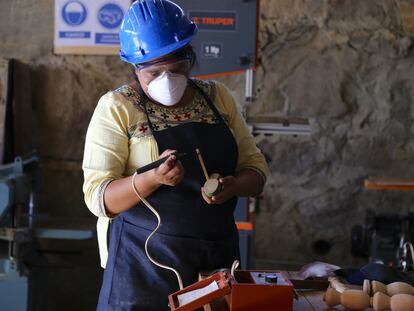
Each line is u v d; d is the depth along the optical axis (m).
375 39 3.68
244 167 1.85
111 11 3.62
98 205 1.63
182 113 1.74
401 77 3.71
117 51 3.65
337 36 3.70
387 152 3.76
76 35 3.65
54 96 3.71
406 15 3.65
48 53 3.69
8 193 2.84
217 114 1.76
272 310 1.39
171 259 1.69
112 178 1.66
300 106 3.75
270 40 3.72
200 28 2.71
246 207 2.68
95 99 3.70
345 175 3.80
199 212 1.70
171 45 1.62
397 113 3.73
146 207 1.70
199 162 1.70
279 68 3.74
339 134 3.77
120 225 1.74
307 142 3.79
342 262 3.86
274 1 3.70
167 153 1.53
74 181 3.75
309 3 3.68
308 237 3.86
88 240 3.67
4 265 2.98
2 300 2.97
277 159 3.82
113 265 1.72
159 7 1.67
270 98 3.76
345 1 3.67
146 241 1.65
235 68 2.73
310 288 1.65
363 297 1.43
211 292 1.38
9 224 2.98
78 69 3.69
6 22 3.68
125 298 1.69
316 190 3.82
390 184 3.10
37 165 3.48
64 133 3.72
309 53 3.72
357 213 3.82
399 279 1.62
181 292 1.45
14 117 3.55
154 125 1.70
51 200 3.76
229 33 2.71
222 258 1.74
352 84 3.73
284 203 3.85
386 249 3.06
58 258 3.61
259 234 3.88
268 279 1.42
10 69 3.54
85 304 3.62
